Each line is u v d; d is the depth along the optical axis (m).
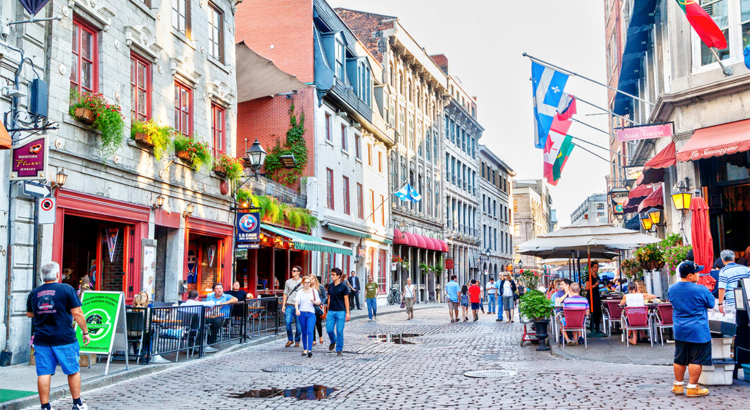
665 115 17.59
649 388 8.77
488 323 23.53
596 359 12.05
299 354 13.99
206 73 20.06
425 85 49.59
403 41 43.94
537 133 17.48
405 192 37.50
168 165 17.30
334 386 9.62
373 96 38.53
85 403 8.37
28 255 12.08
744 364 9.20
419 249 46.44
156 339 11.92
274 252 26.70
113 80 15.10
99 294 10.71
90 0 14.20
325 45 32.81
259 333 17.56
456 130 57.31
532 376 10.19
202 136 19.62
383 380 10.15
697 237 13.05
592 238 15.40
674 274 15.22
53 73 12.92
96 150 14.25
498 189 71.00
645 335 14.88
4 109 11.60
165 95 17.48
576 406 7.66
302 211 27.88
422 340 16.92
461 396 8.56
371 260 38.00
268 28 31.25
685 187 16.31
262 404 8.27
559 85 17.28
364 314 28.16
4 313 11.52
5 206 11.61
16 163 11.66
